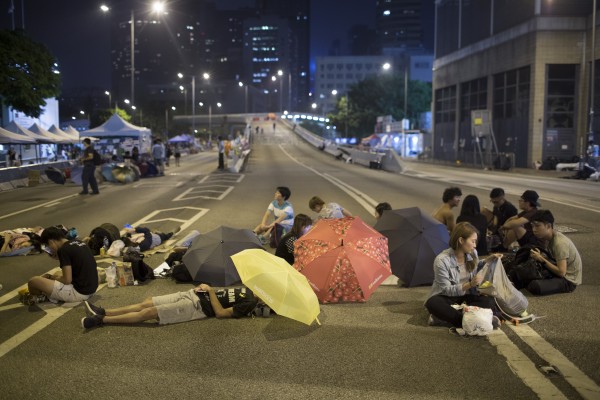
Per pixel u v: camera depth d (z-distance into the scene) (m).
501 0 46.44
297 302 5.64
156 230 11.97
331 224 6.87
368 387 4.51
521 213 9.03
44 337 5.69
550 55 41.16
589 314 6.32
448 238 7.71
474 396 4.34
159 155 30.28
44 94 36.81
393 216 7.98
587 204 16.36
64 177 25.08
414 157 72.06
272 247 10.02
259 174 30.86
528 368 4.84
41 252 9.77
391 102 102.25
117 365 4.98
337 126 116.31
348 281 6.50
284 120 156.62
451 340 5.56
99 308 6.07
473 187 22.39
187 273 7.72
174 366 4.95
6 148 38.38
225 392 4.43
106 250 9.43
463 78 54.59
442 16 60.12
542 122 41.62
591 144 33.97
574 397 4.30
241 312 6.21
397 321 6.17
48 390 4.49
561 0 40.66
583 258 9.24
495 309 6.04
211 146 96.56
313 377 4.71
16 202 18.03
